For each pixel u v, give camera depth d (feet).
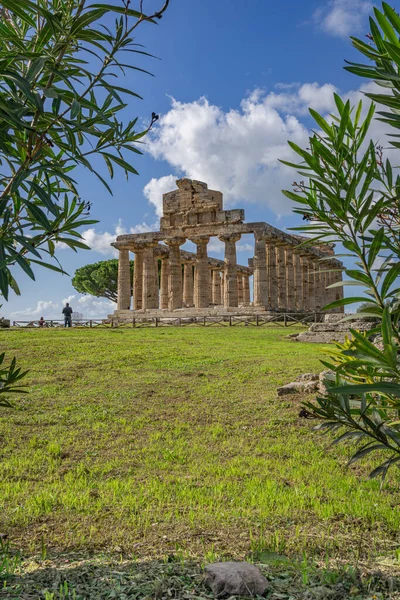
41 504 22.00
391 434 13.09
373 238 11.18
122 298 199.41
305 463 29.32
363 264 11.65
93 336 97.30
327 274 240.12
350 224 11.75
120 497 23.30
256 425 38.11
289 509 20.94
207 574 13.34
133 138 14.02
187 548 16.87
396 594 12.79
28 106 11.89
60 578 13.98
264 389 49.34
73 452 32.60
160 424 39.60
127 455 31.86
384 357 9.99
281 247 200.54
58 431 37.65
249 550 16.52
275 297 191.21
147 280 197.47
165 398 48.14
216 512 20.65
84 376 59.31
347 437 13.56
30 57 11.49
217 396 47.70
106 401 47.21
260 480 25.79
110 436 36.45
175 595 12.72
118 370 62.64
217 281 257.96
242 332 109.70
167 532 18.51
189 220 191.42
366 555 16.01
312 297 223.30
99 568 14.90
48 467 29.12
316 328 92.12
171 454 31.48
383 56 9.85
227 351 76.79
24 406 44.83
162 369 63.05
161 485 25.13
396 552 15.93
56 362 67.72
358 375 13.24
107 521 19.94
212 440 34.96
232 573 13.08
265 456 31.04
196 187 190.80
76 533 18.67
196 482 26.00
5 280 10.71
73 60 13.35
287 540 17.40
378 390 9.52
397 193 11.44
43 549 16.15
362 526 18.80
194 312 180.65
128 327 130.72
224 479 26.40
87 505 21.95
